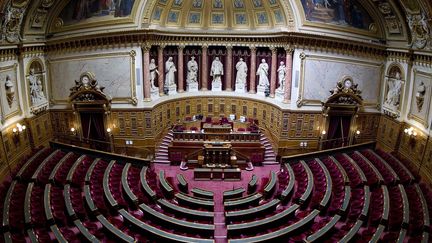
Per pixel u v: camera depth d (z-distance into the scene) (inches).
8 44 885.8
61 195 781.3
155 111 1099.3
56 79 1070.4
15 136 937.5
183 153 1055.6
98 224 728.3
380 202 757.9
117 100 1068.5
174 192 877.2
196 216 749.9
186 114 1218.0
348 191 805.2
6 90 901.2
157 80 1144.8
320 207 770.2
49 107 1092.5
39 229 662.5
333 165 954.7
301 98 1064.8
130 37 1019.3
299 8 1009.5
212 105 1227.2
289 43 1040.2
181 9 1126.4
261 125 1180.5
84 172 900.6
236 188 922.7
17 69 947.3
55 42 1025.5
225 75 1226.0
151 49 1106.1
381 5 979.9
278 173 996.6
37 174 838.5
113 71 1049.5
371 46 1047.6
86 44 1027.3
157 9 1058.7
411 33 955.3
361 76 1078.4
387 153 1031.6
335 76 1067.3
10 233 633.6
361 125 1114.7
